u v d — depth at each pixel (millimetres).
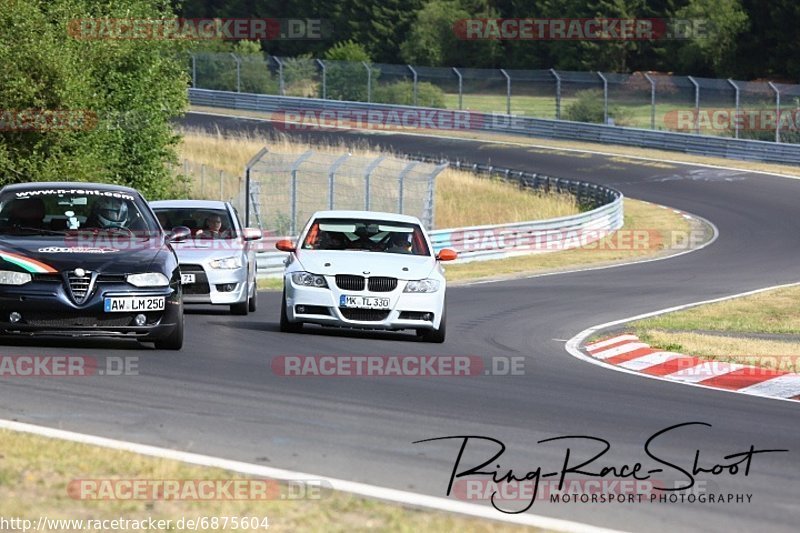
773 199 161125
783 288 89938
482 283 93125
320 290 51656
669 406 38531
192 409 33250
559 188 166000
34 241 44312
